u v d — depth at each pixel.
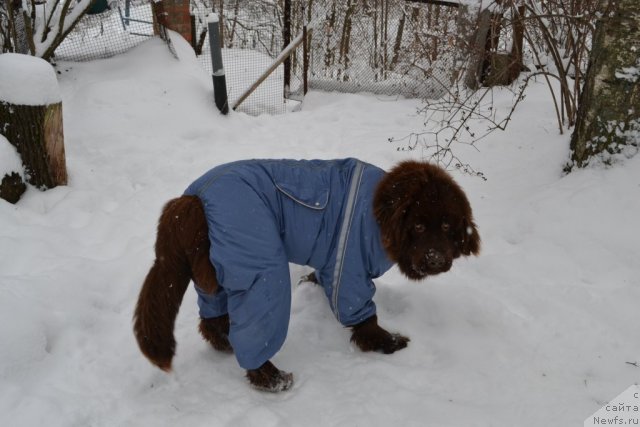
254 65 8.52
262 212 2.59
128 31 7.36
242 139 6.00
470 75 7.01
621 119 4.06
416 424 2.53
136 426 2.51
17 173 4.39
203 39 8.63
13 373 2.69
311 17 8.84
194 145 5.70
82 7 6.04
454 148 5.54
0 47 5.90
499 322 3.19
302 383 2.84
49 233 3.96
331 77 8.45
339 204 2.77
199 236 2.54
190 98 6.37
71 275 3.41
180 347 3.11
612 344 3.01
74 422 2.48
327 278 2.86
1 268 3.51
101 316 3.26
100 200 4.62
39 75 4.34
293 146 5.84
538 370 2.88
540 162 4.93
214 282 2.61
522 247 3.87
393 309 3.44
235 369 2.97
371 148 5.66
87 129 5.63
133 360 2.94
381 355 3.06
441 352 3.04
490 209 4.38
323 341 3.20
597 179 4.12
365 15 8.54
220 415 2.60
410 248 2.75
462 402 2.69
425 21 7.79
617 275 3.47
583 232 3.80
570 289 3.40
